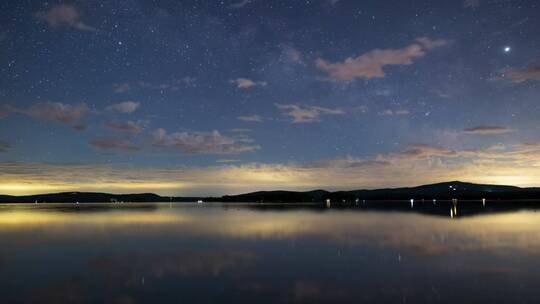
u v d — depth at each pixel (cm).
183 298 1639
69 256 2705
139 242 3419
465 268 2169
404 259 2466
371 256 2586
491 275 1991
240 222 5806
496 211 8875
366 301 1581
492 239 3359
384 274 2047
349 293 1692
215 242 3359
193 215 8338
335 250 2856
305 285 1831
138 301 1606
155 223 5753
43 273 2144
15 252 2911
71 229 4803
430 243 3162
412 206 14150
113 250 2964
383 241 3319
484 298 1598
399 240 3375
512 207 11712
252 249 2944
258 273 2092
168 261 2472
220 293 1706
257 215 8081
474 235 3672
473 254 2617
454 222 5372
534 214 7412
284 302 1578
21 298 1666
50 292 1750
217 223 5631
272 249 2933
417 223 5272
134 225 5362
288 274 2066
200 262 2427
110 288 1806
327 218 6662
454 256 2548
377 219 6269
